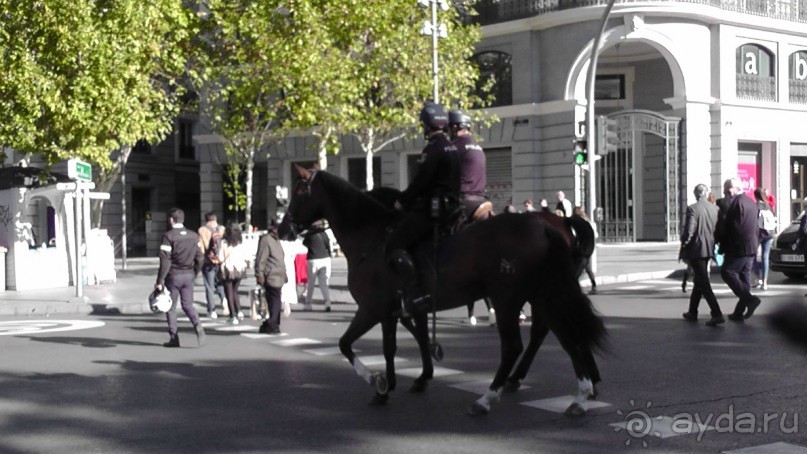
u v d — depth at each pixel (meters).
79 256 19.92
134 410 8.12
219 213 43.00
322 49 25.70
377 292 8.01
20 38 21.31
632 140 33.25
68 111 21.28
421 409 7.91
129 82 23.12
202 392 8.95
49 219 26.23
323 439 6.91
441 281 7.59
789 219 35.28
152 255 42.47
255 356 11.39
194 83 27.70
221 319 16.33
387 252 7.76
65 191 22.61
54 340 13.27
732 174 33.69
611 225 34.00
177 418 7.76
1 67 21.09
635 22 32.06
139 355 11.62
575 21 32.41
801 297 3.15
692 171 33.19
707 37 33.56
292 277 16.67
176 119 48.06
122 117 22.12
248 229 28.25
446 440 6.79
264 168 43.22
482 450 6.46
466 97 29.47
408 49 26.98
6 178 22.42
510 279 7.30
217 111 27.91
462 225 7.80
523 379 9.12
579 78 32.78
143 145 46.25
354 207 8.23
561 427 7.08
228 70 27.09
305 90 25.55
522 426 7.16
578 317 7.21
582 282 21.38
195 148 49.84
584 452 6.34
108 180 26.16
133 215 46.06
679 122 33.25
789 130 35.19
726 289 18.66
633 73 36.41
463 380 9.24
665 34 32.66
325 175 8.41
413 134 30.92
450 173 7.72
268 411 7.98
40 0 20.98
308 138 40.12
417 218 7.66
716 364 9.71
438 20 27.38
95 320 16.53
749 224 13.00
